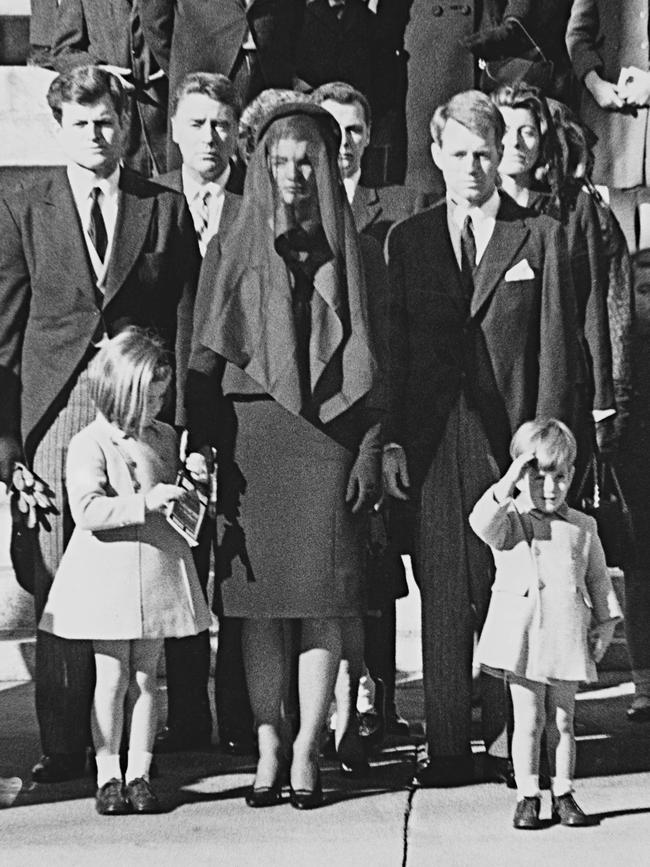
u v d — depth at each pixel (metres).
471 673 5.83
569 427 5.80
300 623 5.55
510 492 5.26
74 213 5.78
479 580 5.80
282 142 5.43
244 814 5.36
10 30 7.58
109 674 5.38
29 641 7.07
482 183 5.78
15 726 6.46
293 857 4.89
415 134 6.83
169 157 6.62
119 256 5.76
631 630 6.66
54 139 7.05
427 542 5.81
